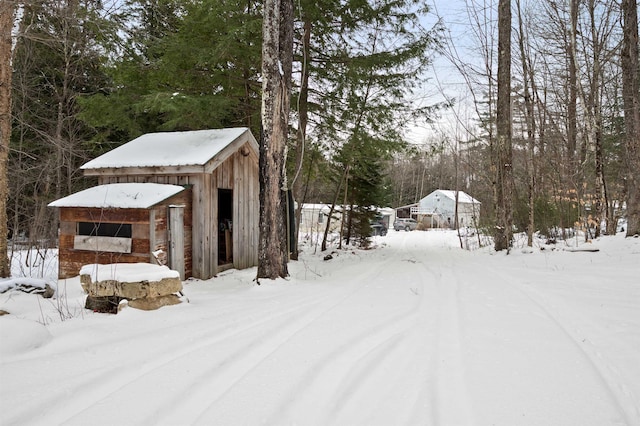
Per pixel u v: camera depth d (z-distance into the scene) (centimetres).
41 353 341
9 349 334
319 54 1101
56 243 1405
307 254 1311
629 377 272
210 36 1017
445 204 4369
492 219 1698
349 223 1758
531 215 1180
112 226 739
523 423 217
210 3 904
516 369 291
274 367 299
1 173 699
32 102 1440
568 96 1521
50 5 717
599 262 814
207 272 793
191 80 1089
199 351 336
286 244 719
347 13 1026
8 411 234
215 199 824
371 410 235
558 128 1528
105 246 728
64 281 712
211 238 805
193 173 786
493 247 1337
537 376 278
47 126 1492
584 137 1452
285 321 430
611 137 1552
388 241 2198
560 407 234
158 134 985
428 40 1018
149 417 227
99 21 770
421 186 6662
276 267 692
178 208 750
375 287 650
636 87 977
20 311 491
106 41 877
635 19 979
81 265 753
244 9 984
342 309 487
